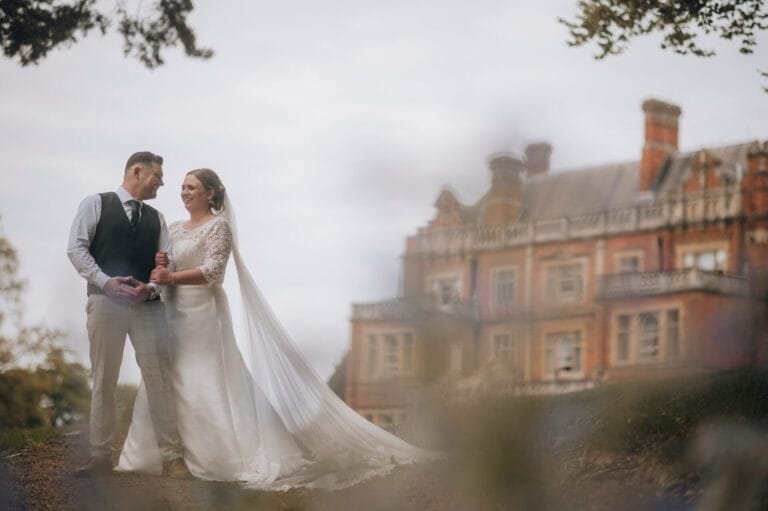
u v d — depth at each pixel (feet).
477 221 140.05
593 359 124.57
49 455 29.09
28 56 42.57
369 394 110.32
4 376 70.90
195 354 27.48
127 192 27.27
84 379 70.28
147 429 27.27
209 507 24.31
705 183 131.44
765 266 108.78
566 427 27.37
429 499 24.03
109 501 24.35
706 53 38.17
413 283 138.72
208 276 27.40
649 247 132.46
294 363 28.78
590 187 139.33
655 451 24.54
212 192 28.40
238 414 27.84
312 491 25.75
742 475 22.97
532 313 129.49
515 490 23.61
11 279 69.62
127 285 26.25
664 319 118.01
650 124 135.44
